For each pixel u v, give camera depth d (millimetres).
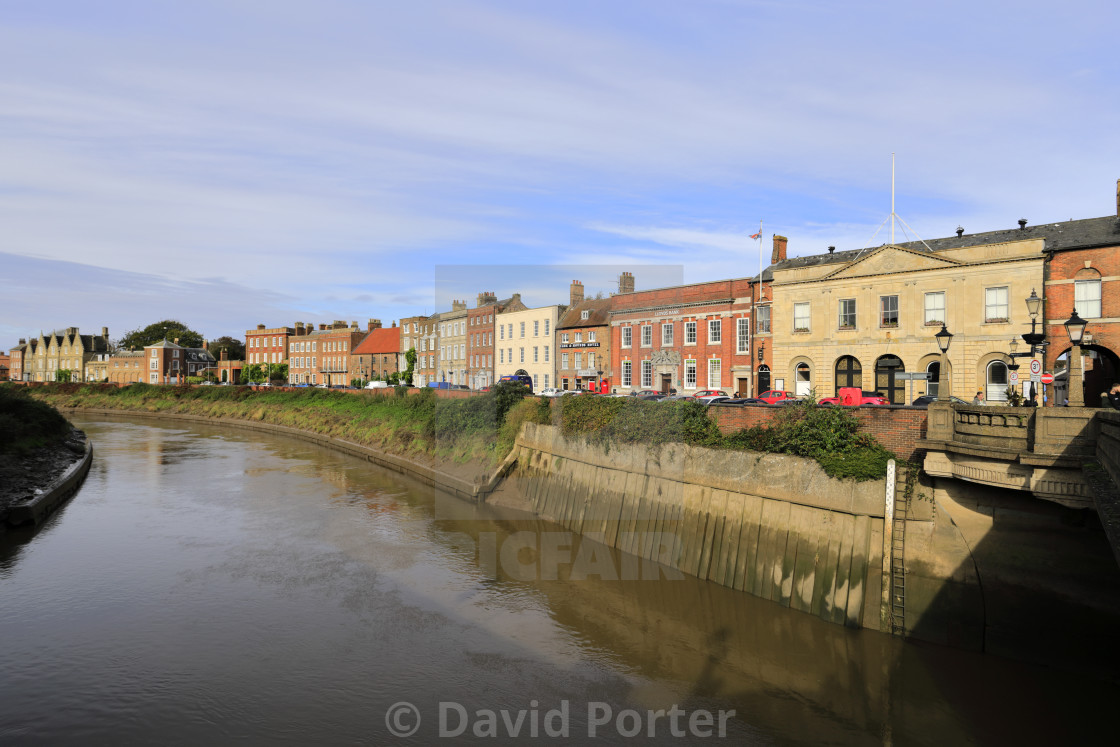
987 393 33312
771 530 19938
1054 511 16094
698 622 17531
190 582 19922
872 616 17531
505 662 14836
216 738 12195
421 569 20719
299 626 16750
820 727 13031
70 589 19375
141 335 132750
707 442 22359
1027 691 14500
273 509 29016
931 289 35094
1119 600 15164
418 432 38688
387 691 13719
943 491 17797
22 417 43094
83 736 12289
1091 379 30953
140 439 55562
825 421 20141
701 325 44938
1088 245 30625
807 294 39719
